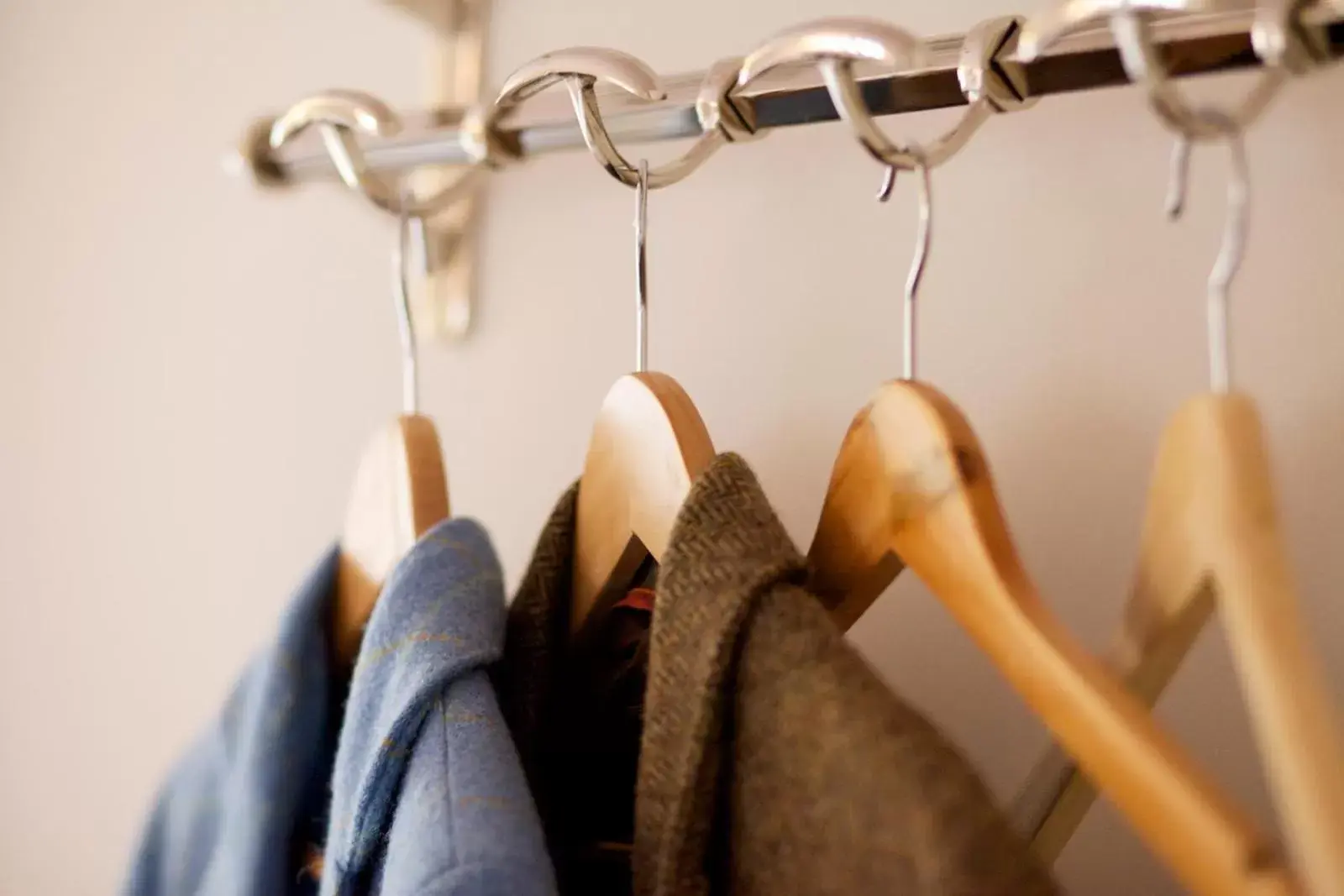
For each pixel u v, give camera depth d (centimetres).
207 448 70
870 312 49
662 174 37
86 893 76
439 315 61
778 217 51
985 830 25
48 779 77
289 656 41
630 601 42
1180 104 25
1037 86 32
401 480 41
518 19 58
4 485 77
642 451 36
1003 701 47
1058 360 45
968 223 47
